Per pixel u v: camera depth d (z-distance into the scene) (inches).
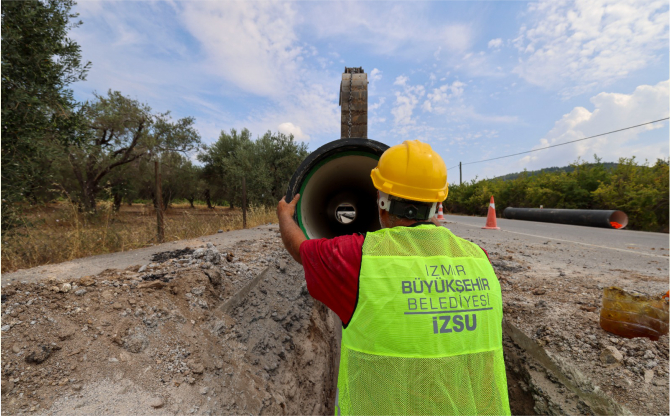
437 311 37.8
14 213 199.5
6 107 205.3
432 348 36.7
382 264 39.7
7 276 124.0
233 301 125.7
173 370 87.7
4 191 197.6
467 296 39.3
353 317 39.8
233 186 850.8
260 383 106.1
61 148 255.3
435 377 36.2
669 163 464.8
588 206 560.4
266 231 311.3
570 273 169.3
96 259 161.5
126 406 74.7
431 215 47.3
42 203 248.7
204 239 247.1
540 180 695.1
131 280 115.1
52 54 240.4
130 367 84.3
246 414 91.9
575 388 87.7
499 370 39.0
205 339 101.7
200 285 118.7
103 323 93.0
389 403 36.4
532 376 98.8
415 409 36.0
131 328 94.1
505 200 802.2
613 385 83.4
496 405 37.6
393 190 46.0
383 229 44.3
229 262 157.5
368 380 37.5
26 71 226.5
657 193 430.9
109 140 663.1
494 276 43.0
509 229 404.8
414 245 41.8
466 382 36.8
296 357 136.5
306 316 157.4
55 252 173.3
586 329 105.1
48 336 85.1
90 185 604.1
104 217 255.0
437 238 42.9
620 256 216.7
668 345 92.5
